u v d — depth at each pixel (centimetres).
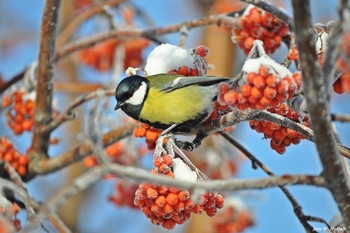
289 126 361
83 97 382
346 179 348
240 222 409
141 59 425
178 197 356
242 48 379
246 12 379
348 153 362
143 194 357
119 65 407
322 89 347
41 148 385
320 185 348
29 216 358
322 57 361
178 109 368
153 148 373
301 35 346
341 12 346
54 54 382
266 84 354
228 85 356
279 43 376
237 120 365
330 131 347
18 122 391
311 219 365
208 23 383
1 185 358
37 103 384
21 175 384
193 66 372
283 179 347
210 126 369
